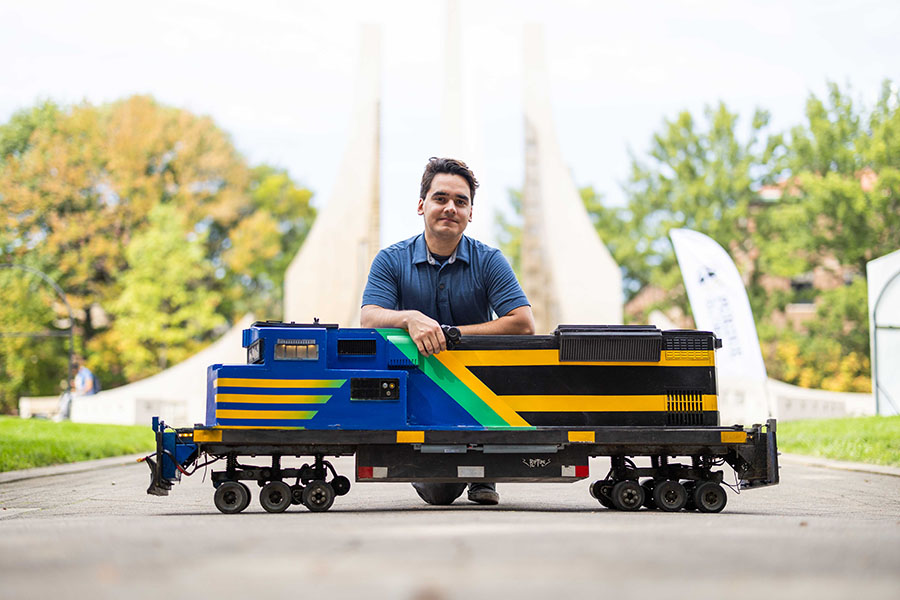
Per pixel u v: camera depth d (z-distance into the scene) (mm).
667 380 6742
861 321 53562
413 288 7129
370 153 43406
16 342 54375
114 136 59875
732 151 59000
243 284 65375
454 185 7016
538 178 44438
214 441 6426
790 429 22906
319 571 2920
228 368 6477
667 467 6781
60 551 3547
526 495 8898
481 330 6922
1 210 57875
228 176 63281
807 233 53656
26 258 57312
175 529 4582
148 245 54312
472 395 6648
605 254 43281
